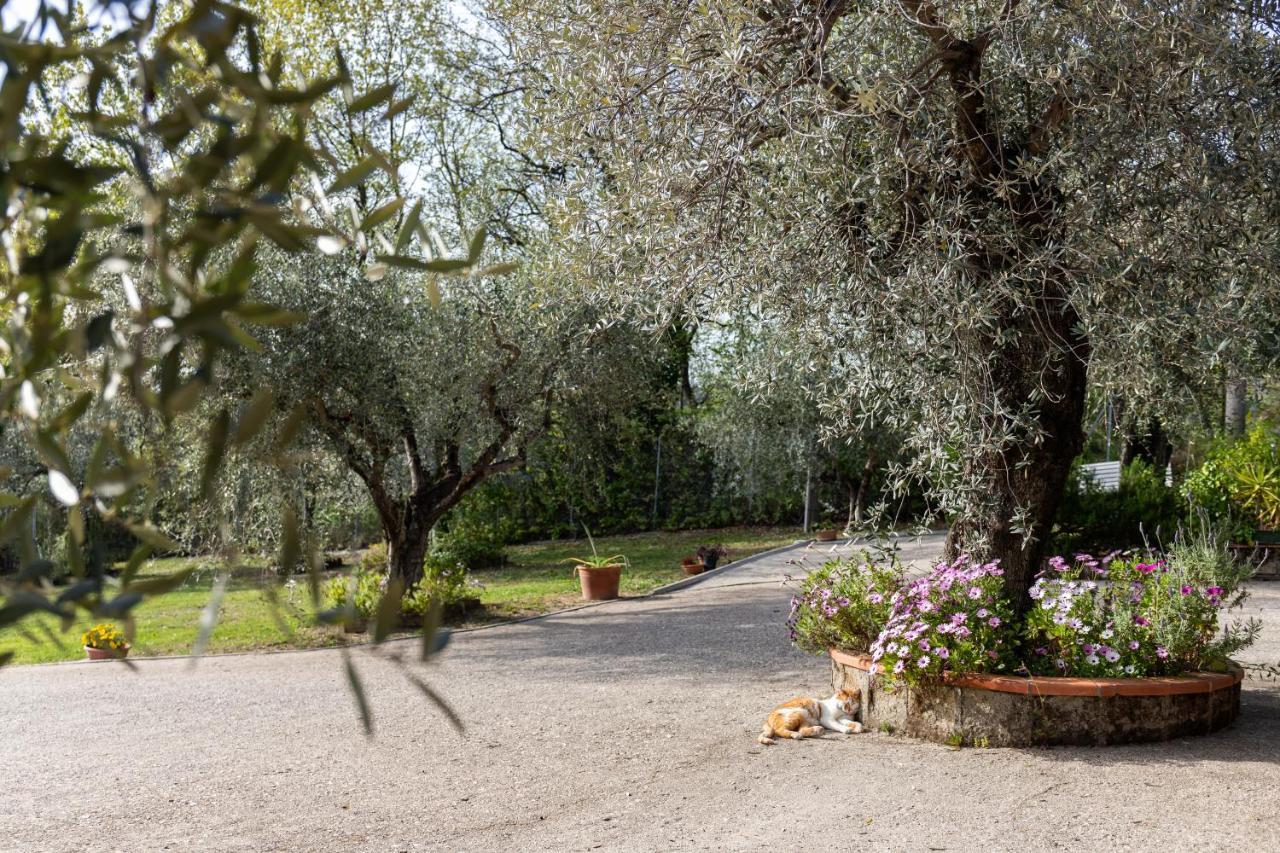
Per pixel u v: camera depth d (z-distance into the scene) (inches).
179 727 274.8
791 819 179.8
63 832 188.5
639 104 209.0
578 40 208.5
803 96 194.4
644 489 897.5
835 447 718.5
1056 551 530.3
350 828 186.4
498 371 424.5
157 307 29.5
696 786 202.8
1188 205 187.8
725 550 689.0
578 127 217.0
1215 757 203.2
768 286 205.6
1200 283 190.9
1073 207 188.1
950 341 190.1
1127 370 196.1
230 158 28.9
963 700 221.5
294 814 195.8
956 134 201.3
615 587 529.7
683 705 277.1
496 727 260.1
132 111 35.4
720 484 868.0
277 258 372.5
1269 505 522.0
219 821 193.0
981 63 201.9
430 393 424.5
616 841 173.5
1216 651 231.6
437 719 270.4
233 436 27.2
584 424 468.4
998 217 195.9
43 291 28.5
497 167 511.5
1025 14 179.8
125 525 33.0
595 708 277.7
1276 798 177.2
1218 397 244.2
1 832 189.2
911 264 186.5
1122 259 185.6
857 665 243.1
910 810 180.4
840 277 202.2
